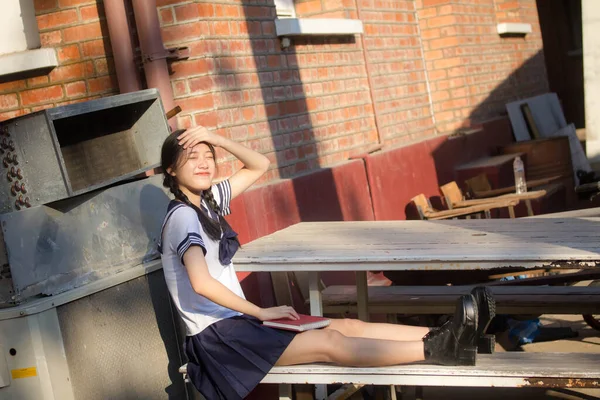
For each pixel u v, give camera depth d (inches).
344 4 306.0
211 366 156.9
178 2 220.8
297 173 267.3
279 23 262.1
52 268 153.5
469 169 371.2
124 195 169.9
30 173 153.8
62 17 227.0
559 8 705.6
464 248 162.7
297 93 272.5
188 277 158.4
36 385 148.1
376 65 333.4
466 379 153.6
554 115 493.0
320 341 157.9
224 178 224.7
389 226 204.5
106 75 225.8
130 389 164.7
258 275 225.3
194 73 221.8
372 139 319.9
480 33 421.4
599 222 186.4
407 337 166.9
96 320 159.2
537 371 151.3
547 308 205.0
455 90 392.5
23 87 230.8
